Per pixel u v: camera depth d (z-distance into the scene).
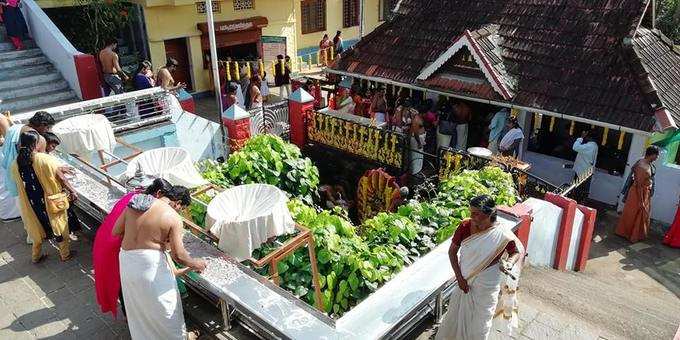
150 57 16.97
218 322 4.92
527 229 6.21
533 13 12.38
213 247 4.74
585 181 10.48
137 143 9.77
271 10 19.80
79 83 12.25
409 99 13.00
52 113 8.61
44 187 5.86
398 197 9.73
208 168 7.63
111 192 5.90
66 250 6.27
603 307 6.41
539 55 11.63
